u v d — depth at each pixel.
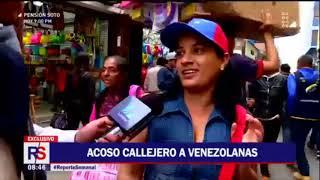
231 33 0.89
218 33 0.85
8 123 0.88
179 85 0.92
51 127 0.97
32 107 0.97
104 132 0.88
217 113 0.89
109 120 0.88
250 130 0.87
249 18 0.77
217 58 0.89
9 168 0.90
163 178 0.86
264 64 0.94
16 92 0.89
